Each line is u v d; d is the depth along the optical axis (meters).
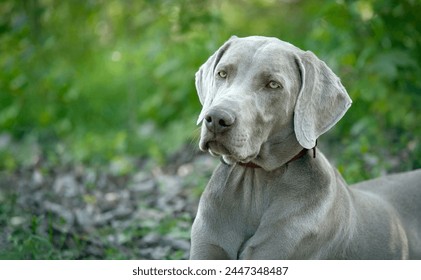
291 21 13.05
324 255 4.86
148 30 11.07
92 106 11.72
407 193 5.70
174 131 10.22
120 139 10.02
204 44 10.44
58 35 11.68
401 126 8.88
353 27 8.93
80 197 8.17
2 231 6.81
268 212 4.75
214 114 4.35
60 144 10.59
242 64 4.67
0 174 9.34
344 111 4.81
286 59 4.70
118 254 6.39
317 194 4.75
